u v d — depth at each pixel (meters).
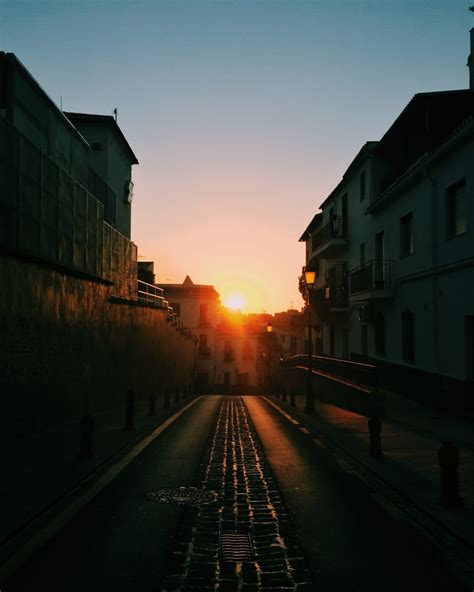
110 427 13.63
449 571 4.84
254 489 7.71
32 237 11.95
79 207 15.38
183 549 5.34
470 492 7.32
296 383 31.53
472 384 14.30
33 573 4.73
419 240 17.70
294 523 6.17
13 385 11.34
